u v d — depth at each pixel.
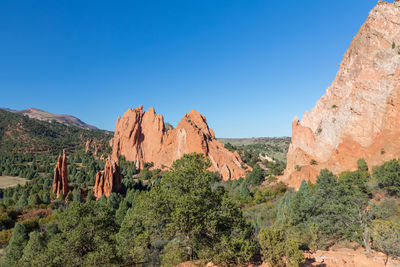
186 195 21.31
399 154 60.56
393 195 42.22
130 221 25.48
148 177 140.50
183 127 151.00
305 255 25.59
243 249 21.67
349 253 26.09
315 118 101.06
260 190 80.81
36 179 121.81
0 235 53.88
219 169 126.38
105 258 22.00
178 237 26.50
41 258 23.06
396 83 69.69
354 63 89.94
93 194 92.88
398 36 76.75
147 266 24.84
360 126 75.06
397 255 23.23
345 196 34.66
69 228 27.00
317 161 84.12
